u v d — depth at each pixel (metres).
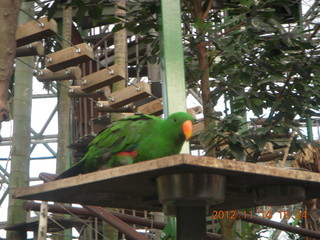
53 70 7.08
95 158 5.13
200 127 8.29
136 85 7.56
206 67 7.53
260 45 7.66
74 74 7.42
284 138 8.27
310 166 8.28
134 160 4.95
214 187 3.94
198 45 7.55
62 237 11.10
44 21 6.50
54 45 11.19
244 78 7.24
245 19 7.08
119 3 8.66
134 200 4.94
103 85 7.45
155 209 5.28
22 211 10.73
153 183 4.25
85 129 9.55
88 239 9.97
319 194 4.80
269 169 4.04
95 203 4.93
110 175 3.94
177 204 4.10
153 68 10.12
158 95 10.27
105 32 11.59
